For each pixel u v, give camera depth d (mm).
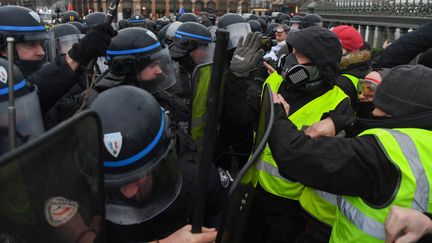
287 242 2109
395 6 7539
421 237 1277
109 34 1985
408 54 2762
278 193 2047
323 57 1949
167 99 2479
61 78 1979
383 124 1514
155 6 54125
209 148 1049
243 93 2312
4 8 2354
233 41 3568
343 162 1395
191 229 1192
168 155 1314
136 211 1292
